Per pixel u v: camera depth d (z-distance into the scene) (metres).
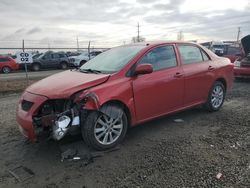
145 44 5.07
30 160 3.94
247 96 7.92
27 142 4.60
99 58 5.40
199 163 3.68
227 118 5.68
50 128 3.97
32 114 3.89
